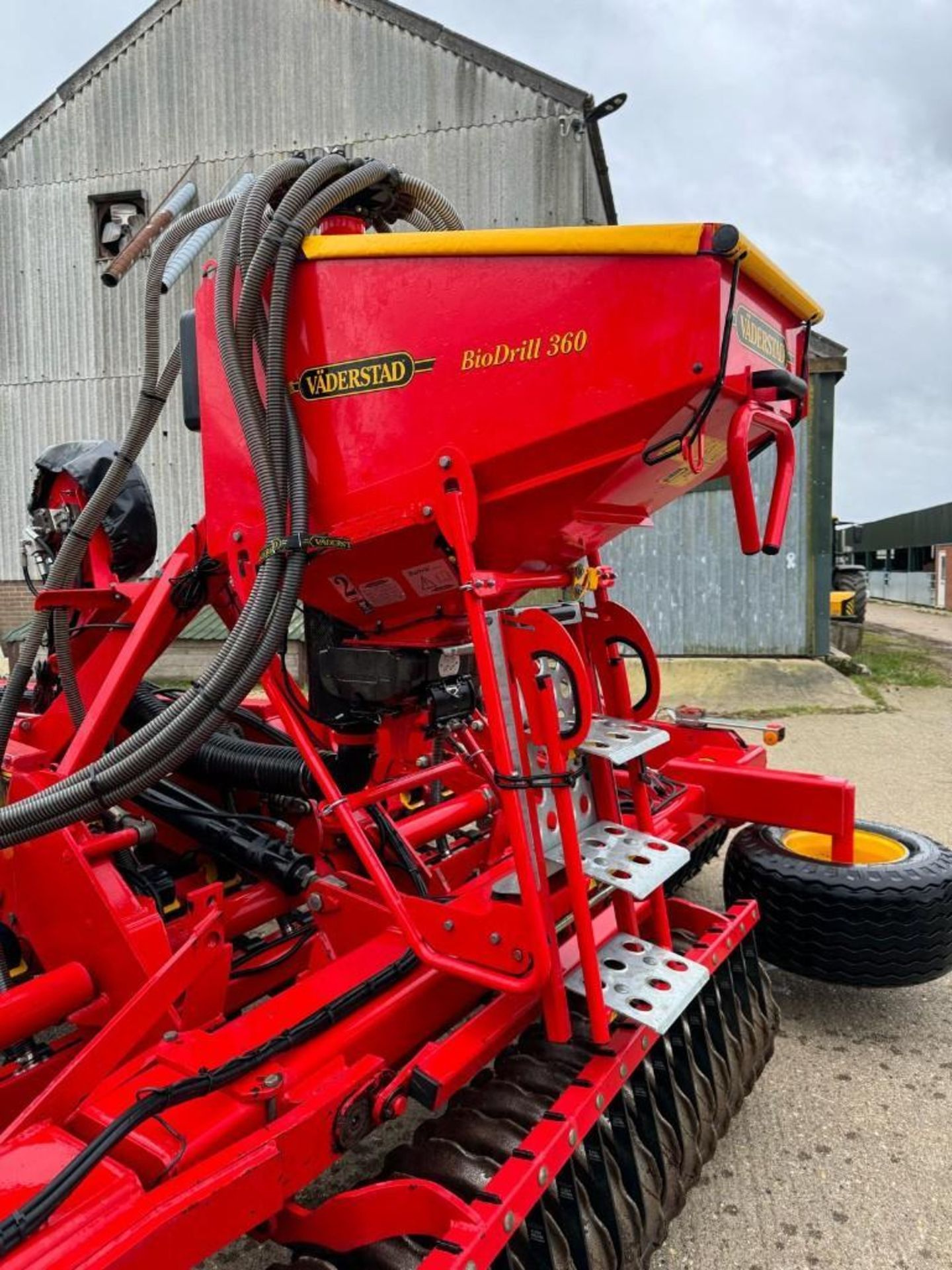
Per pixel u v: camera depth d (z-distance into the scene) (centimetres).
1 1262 133
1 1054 243
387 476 206
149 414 252
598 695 287
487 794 302
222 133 1120
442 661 246
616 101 717
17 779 251
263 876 273
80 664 298
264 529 223
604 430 184
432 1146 180
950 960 293
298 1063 180
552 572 237
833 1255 215
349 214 240
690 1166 213
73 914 226
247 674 207
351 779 275
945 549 3052
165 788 287
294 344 215
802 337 236
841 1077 285
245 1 1090
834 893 289
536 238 182
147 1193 149
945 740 748
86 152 1163
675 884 365
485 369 192
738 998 256
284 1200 164
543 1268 169
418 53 1045
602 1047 195
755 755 369
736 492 197
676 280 172
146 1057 183
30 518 329
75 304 1188
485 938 193
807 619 1087
